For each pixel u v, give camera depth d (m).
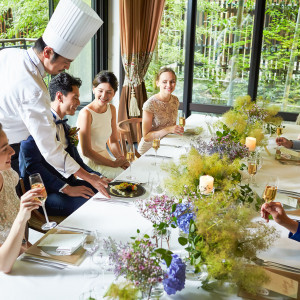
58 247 1.45
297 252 1.50
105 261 1.28
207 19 4.97
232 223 1.19
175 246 1.51
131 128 5.02
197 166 1.74
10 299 1.19
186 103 5.30
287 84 5.00
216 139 2.33
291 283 1.28
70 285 1.27
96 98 3.05
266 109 3.30
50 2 4.32
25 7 5.05
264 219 1.73
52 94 2.55
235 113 3.03
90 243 1.32
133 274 1.08
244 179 2.24
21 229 1.34
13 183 1.74
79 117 3.00
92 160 3.00
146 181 2.19
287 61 4.91
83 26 2.17
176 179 1.65
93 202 1.91
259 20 4.77
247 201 1.79
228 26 4.94
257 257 1.43
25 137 2.47
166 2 4.98
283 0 4.72
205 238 1.19
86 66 5.10
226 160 1.96
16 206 1.74
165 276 1.12
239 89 5.15
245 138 2.70
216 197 1.36
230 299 1.21
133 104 4.93
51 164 2.26
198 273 1.30
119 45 5.11
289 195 2.06
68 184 2.40
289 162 2.62
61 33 2.13
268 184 1.84
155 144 2.53
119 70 5.24
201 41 5.07
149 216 1.43
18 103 2.21
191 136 3.20
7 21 4.98
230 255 1.18
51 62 2.23
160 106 3.46
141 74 4.98
